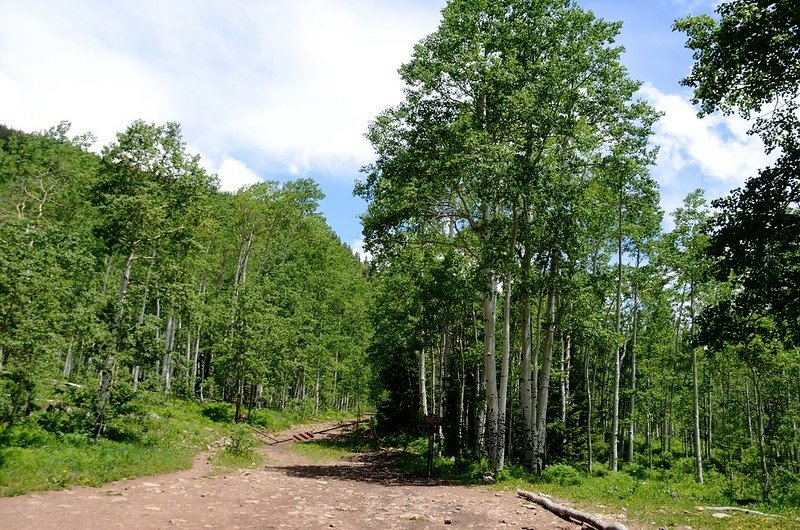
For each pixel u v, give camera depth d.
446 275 21.42
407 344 30.78
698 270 26.16
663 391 36.91
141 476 13.83
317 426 47.00
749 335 12.88
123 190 19.64
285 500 11.73
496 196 18.27
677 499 15.34
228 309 36.75
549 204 18.72
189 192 20.56
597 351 32.00
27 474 11.15
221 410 35.34
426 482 17.31
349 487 14.96
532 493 13.51
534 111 17.75
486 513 11.07
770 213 11.75
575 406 30.41
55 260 16.41
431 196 21.81
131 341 18.06
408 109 20.83
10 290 14.59
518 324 27.38
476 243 24.52
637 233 27.59
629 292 30.95
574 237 18.98
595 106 19.47
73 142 37.41
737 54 12.61
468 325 30.66
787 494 23.19
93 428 16.91
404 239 22.11
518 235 20.38
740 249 12.29
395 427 38.12
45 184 32.09
